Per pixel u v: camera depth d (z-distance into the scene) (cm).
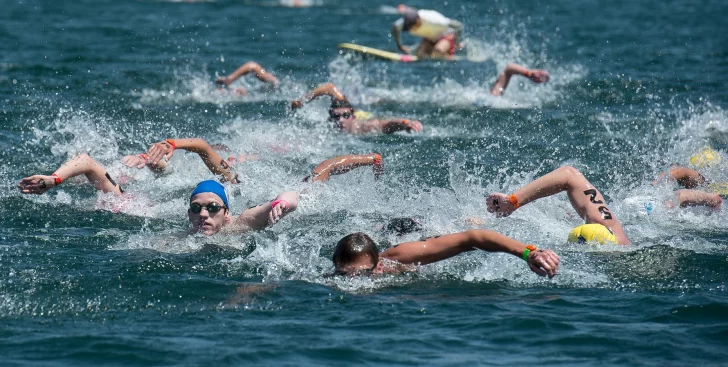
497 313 2373
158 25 9350
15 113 5031
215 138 4725
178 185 3878
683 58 7356
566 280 2670
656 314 2361
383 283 2623
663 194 3553
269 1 12575
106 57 7069
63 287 2542
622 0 12838
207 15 10525
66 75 6212
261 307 2417
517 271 2741
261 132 4878
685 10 11519
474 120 5291
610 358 2069
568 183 3161
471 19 10456
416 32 7788
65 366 2006
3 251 2877
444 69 7262
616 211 3428
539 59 7500
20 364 2012
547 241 3056
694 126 5006
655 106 5562
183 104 5553
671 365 2020
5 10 10219
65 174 3391
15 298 2444
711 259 2877
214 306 2422
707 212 3453
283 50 7912
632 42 8412
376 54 7681
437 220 3300
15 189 3700
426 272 2717
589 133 4881
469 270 2745
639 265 2812
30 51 7169
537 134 4900
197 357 2050
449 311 2392
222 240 3095
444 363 2039
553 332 2233
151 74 6438
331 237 3130
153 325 2273
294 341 2161
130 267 2742
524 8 11706
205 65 6944
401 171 4116
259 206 3228
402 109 5634
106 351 2092
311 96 5059
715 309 2394
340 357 2069
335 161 3750
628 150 4481
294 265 2809
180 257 2880
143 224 3319
